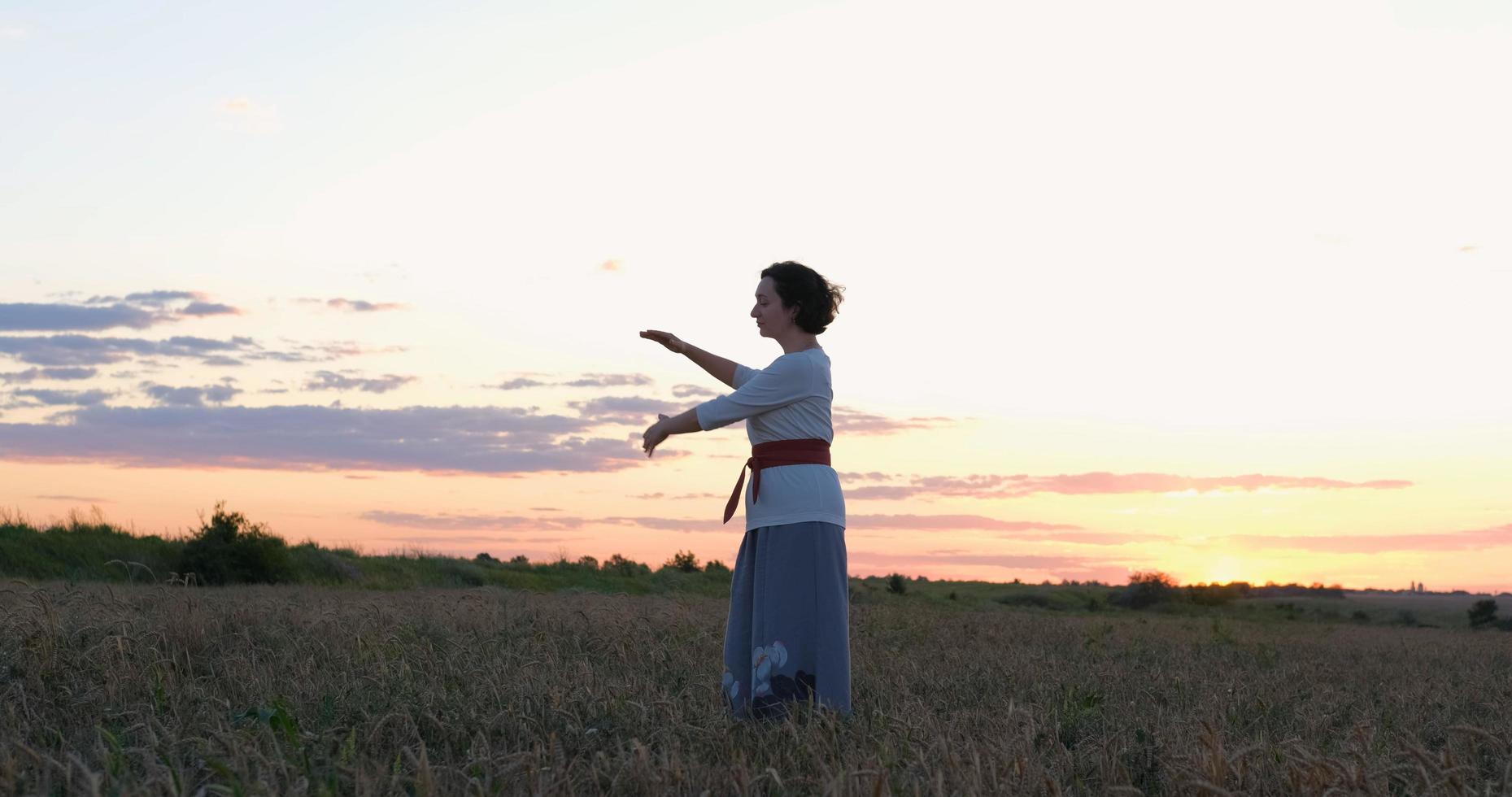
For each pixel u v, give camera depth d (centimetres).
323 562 2427
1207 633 1522
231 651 630
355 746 369
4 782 308
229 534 2222
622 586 2773
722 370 577
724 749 400
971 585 4409
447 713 433
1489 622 3847
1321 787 344
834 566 509
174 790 282
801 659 500
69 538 2227
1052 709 507
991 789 327
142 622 657
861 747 396
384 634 692
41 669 502
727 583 3025
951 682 621
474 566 2784
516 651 683
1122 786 340
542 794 316
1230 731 489
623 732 429
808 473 512
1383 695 643
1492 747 426
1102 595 4122
